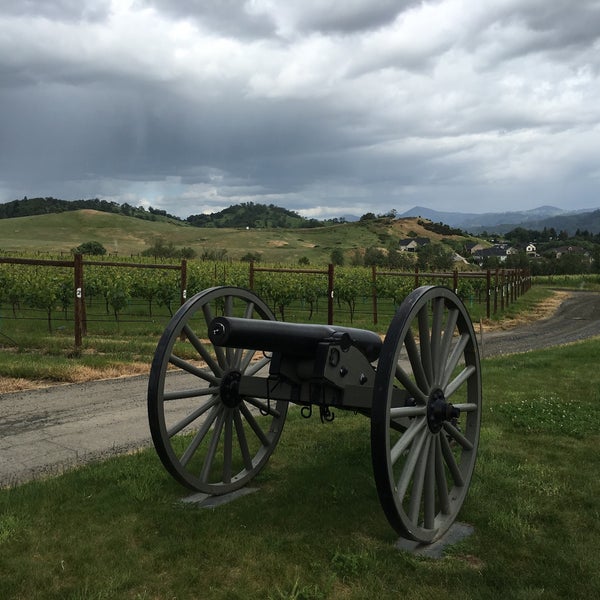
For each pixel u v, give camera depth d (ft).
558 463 17.17
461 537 12.43
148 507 13.51
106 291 66.13
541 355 40.27
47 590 10.00
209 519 12.91
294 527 12.66
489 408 23.47
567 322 82.07
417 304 11.27
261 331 12.35
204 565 10.97
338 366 12.52
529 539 12.30
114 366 34.09
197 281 73.05
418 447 11.82
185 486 13.76
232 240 536.01
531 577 10.73
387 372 10.53
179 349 38.50
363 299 96.43
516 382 29.37
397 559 11.34
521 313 93.66
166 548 11.51
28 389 28.76
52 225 537.24
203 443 18.75
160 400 13.00
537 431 20.36
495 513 13.39
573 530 12.77
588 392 26.89
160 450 13.04
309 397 13.02
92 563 10.91
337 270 123.24
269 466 16.76
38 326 56.08
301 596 9.96
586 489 15.02
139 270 92.53
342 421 21.79
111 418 23.52
